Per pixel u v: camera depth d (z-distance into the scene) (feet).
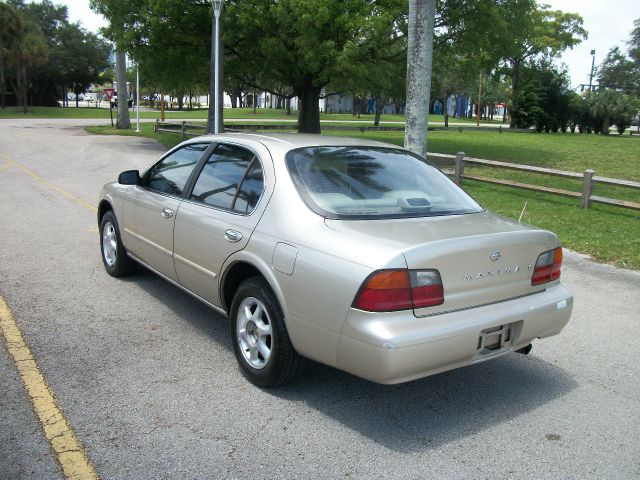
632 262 24.75
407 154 15.07
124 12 69.51
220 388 12.47
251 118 170.50
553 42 149.18
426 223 11.82
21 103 247.70
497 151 77.36
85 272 20.33
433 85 81.71
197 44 68.90
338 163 13.41
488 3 65.00
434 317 10.50
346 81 69.67
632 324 17.65
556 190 38.52
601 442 10.99
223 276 13.29
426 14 34.60
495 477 9.77
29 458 9.75
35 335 14.87
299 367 12.04
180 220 14.93
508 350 11.71
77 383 12.44
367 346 10.09
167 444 10.32
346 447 10.46
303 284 11.07
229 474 9.55
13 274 19.80
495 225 12.29
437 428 11.25
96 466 9.61
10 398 11.69
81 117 169.07
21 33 182.80
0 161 55.01
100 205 20.38
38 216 29.78
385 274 10.04
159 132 100.89
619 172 57.77
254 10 61.26
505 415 11.88
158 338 14.98
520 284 11.84
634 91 198.80
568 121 142.92
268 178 12.92
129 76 116.37
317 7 58.13
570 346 15.78
